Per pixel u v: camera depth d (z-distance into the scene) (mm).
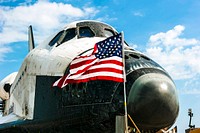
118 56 6168
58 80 6934
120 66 6090
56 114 7152
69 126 6793
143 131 5859
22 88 9789
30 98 8750
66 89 6902
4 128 9125
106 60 6164
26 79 9258
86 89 6344
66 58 7402
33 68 8812
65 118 6832
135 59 6418
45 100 7758
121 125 5582
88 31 8508
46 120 7609
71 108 6633
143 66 6172
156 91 5621
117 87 5957
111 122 5902
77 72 6406
